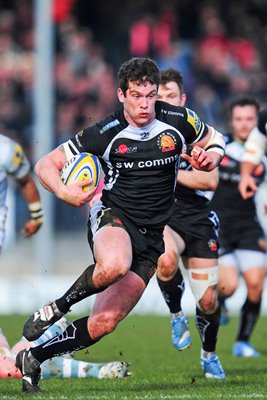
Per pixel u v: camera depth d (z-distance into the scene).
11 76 75.25
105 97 73.31
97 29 81.81
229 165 37.09
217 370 27.77
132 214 22.83
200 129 23.28
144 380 27.02
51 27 59.59
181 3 81.69
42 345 22.47
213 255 27.89
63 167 22.33
